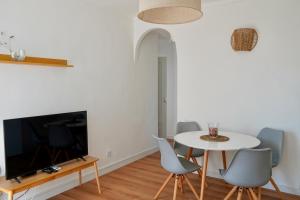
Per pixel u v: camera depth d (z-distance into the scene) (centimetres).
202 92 365
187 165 276
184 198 298
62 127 286
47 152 269
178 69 383
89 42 345
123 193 311
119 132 407
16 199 266
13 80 258
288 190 312
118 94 402
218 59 349
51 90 296
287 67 305
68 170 273
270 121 319
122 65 408
